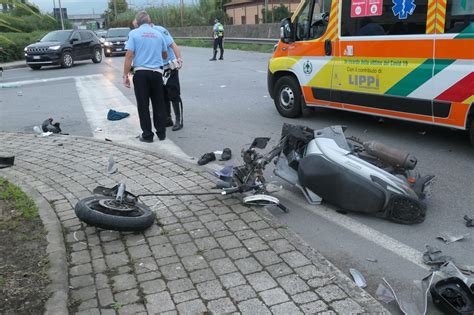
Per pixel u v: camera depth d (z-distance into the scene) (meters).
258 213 4.60
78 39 22.91
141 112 7.57
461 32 5.80
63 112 10.64
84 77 17.48
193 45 37.75
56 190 5.37
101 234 4.23
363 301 3.19
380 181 4.43
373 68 7.03
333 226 4.49
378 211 4.51
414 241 4.16
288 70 8.68
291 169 5.23
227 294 3.31
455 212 4.72
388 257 3.91
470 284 3.19
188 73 17.27
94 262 3.78
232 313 3.11
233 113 9.77
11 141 7.84
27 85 15.98
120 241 4.11
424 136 7.37
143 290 3.39
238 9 57.03
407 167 4.69
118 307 3.20
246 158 5.00
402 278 3.60
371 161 4.87
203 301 3.24
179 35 49.56
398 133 7.61
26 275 3.53
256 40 29.72
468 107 5.91
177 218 4.54
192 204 4.86
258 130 8.22
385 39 6.75
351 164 4.57
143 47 7.31
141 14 7.45
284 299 3.23
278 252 3.85
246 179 4.94
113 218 4.04
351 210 4.65
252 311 3.12
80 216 4.03
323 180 4.69
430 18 6.11
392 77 6.76
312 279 3.46
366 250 4.04
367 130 7.88
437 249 3.94
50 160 6.59
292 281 3.44
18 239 4.11
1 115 10.64
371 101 7.21
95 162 6.40
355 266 3.79
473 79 5.77
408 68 6.51
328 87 7.92
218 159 6.59
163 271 3.62
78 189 5.39
